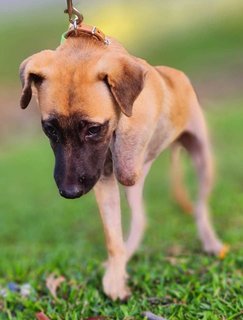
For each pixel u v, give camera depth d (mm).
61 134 4395
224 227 8031
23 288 5910
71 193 4324
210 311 5148
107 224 5445
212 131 14930
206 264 6348
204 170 6707
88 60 4441
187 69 24891
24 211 10234
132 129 4918
